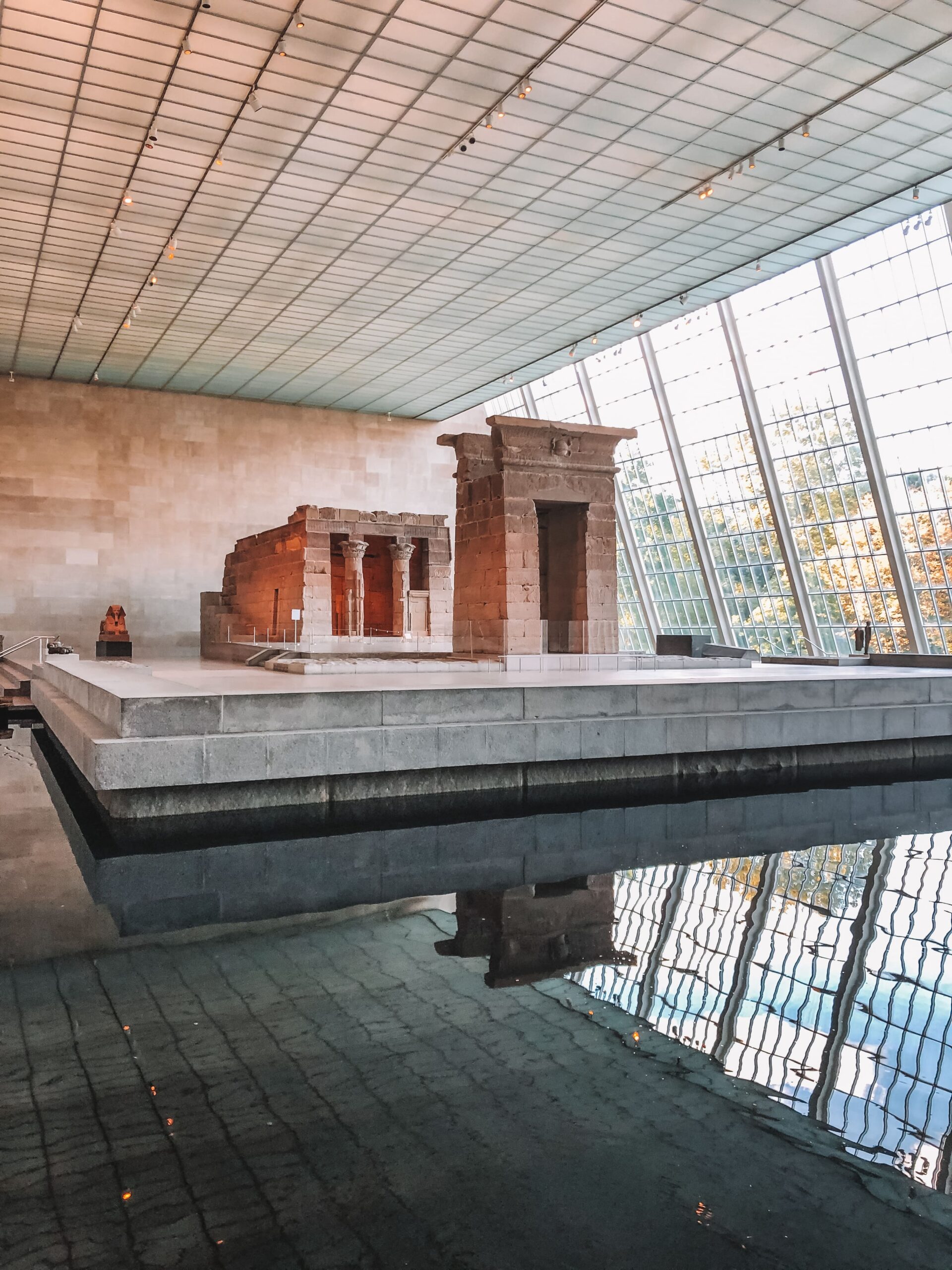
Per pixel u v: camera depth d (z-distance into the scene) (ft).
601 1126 11.03
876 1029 13.62
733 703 38.70
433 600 91.61
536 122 53.52
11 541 102.99
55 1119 11.24
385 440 122.01
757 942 17.69
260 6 43.14
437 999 14.88
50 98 50.11
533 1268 8.57
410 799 32.76
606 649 63.41
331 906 20.38
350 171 58.54
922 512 77.41
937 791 35.63
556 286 79.25
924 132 55.62
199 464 111.34
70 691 47.37
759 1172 10.09
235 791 30.30
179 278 75.82
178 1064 12.65
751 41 46.55
